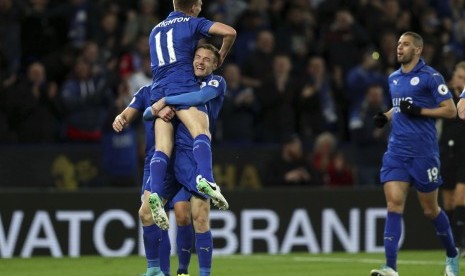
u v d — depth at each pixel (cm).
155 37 2642
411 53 2908
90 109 4691
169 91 2589
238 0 5462
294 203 4278
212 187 2472
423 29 5541
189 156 2592
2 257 4034
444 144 3678
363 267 3556
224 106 4797
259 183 4719
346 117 5094
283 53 5100
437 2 5916
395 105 2927
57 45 5144
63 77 4969
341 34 5288
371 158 4884
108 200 4134
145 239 2677
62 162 4622
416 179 2888
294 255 4119
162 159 2552
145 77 4681
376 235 4322
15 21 5009
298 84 4962
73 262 3797
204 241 2562
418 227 4344
